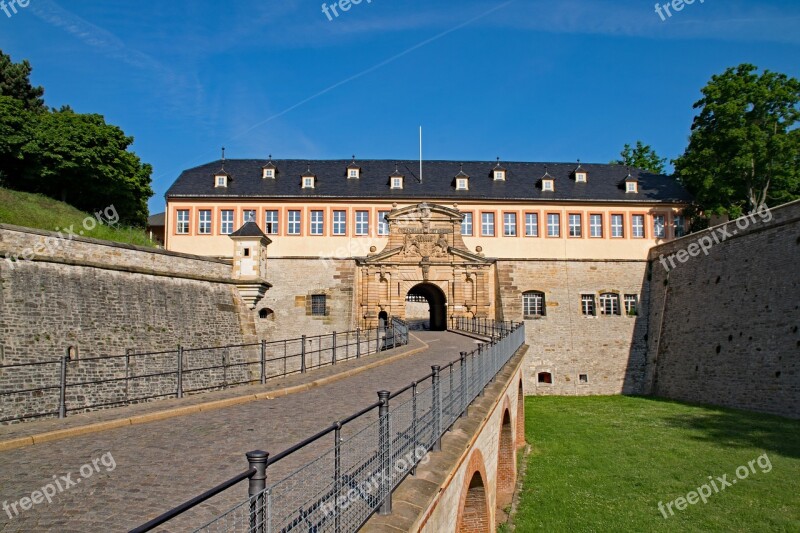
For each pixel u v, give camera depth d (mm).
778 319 33219
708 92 48438
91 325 24562
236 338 32250
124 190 43875
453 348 31281
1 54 50625
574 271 49938
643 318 48969
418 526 7762
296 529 6203
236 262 33625
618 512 20031
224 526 6641
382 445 7965
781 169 45719
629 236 50688
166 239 48500
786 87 45875
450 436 11391
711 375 38906
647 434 30484
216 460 10023
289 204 49250
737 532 17969
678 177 53656
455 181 52188
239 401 15766
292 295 47531
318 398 16281
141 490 8562
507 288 48656
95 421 12750
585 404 42219
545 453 28016
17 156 37125
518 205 50938
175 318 28750
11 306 21828
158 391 26641
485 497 13977
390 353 27203
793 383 31453
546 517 19984
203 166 52938
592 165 56750
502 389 17609
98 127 41281
